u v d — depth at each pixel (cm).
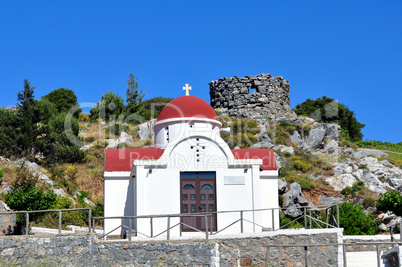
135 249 2009
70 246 2025
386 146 6462
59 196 3291
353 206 3198
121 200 2633
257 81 5647
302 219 3506
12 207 2633
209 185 2497
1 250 1984
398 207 2977
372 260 2164
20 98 4800
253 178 2503
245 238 2109
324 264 2072
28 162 4134
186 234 2389
